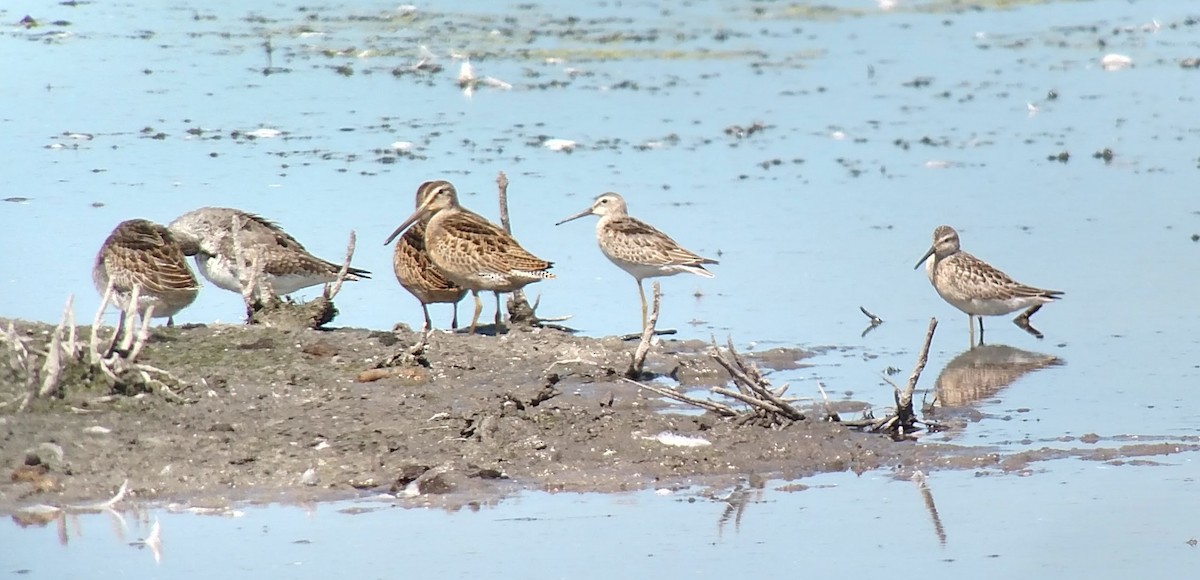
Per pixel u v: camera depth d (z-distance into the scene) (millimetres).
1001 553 10484
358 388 13258
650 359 14727
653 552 10375
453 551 10281
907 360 15352
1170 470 12109
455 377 13781
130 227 14914
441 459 11750
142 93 26000
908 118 26109
